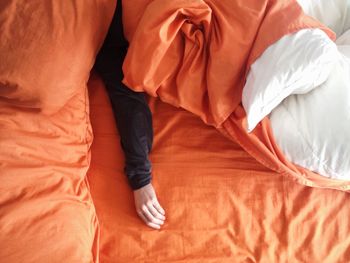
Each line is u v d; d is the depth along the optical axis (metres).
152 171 0.94
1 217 0.67
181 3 0.80
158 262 0.83
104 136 0.98
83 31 0.83
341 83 0.84
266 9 0.88
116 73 1.01
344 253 0.87
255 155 0.92
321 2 1.07
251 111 0.80
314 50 0.77
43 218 0.72
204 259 0.84
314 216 0.90
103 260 0.83
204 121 0.97
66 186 0.80
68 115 0.87
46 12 0.80
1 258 0.64
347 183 0.90
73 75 0.82
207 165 0.95
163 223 0.87
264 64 0.81
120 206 0.90
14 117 0.76
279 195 0.92
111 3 0.90
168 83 0.94
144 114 0.96
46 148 0.79
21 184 0.72
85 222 0.80
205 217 0.88
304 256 0.86
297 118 0.87
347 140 0.79
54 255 0.70
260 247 0.86
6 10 0.79
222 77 0.87
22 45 0.76
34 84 0.76
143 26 0.81
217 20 0.87
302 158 0.86
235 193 0.91
